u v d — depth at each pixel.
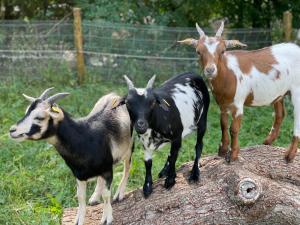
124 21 4.84
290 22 4.32
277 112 2.86
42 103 2.31
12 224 2.70
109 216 2.51
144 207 2.49
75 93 4.26
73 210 2.79
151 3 5.03
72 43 4.63
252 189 2.35
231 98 2.54
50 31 4.59
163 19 4.81
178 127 2.48
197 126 2.67
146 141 2.46
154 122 2.38
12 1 5.30
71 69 4.66
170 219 2.39
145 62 4.62
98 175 2.47
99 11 4.71
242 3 5.00
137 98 2.31
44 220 2.68
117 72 4.65
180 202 2.43
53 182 3.11
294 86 2.68
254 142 3.62
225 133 2.71
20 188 3.04
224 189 2.43
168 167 2.62
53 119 2.32
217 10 5.07
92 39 4.61
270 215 2.35
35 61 4.61
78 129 2.38
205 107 2.71
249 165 2.60
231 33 4.51
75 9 4.48
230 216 2.36
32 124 2.29
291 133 3.77
